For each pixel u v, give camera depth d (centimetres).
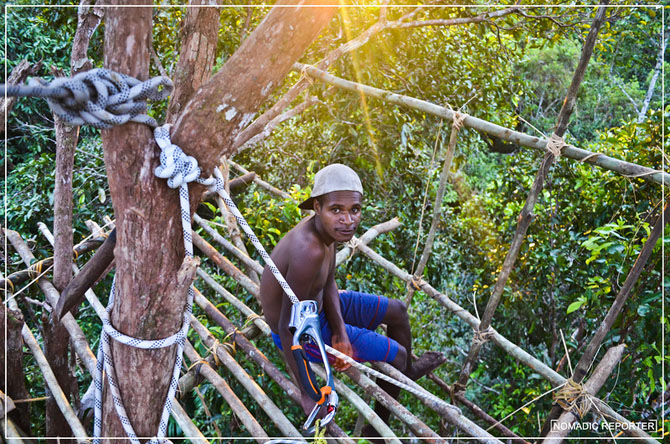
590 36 200
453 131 259
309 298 202
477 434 182
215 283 323
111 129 118
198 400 373
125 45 114
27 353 437
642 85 1447
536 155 479
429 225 618
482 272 549
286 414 384
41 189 580
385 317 237
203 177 129
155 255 129
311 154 634
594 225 402
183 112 124
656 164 320
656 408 333
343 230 187
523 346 493
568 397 195
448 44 520
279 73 124
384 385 227
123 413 145
